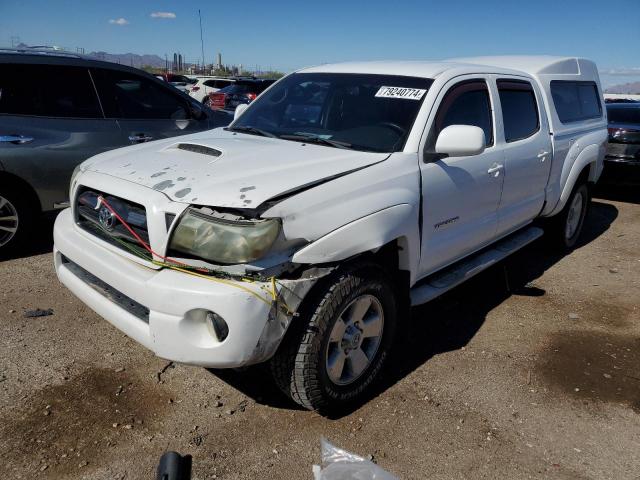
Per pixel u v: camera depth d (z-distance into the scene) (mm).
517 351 3752
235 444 2689
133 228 2750
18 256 5020
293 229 2531
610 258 5895
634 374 3523
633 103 9031
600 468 2662
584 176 5801
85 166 3336
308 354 2648
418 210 3188
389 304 3086
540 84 4945
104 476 2443
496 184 4008
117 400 2971
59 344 3500
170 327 2457
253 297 2404
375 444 2746
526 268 5469
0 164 4742
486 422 2961
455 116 3664
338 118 3668
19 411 2830
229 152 3098
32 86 4961
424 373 3412
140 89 5660
